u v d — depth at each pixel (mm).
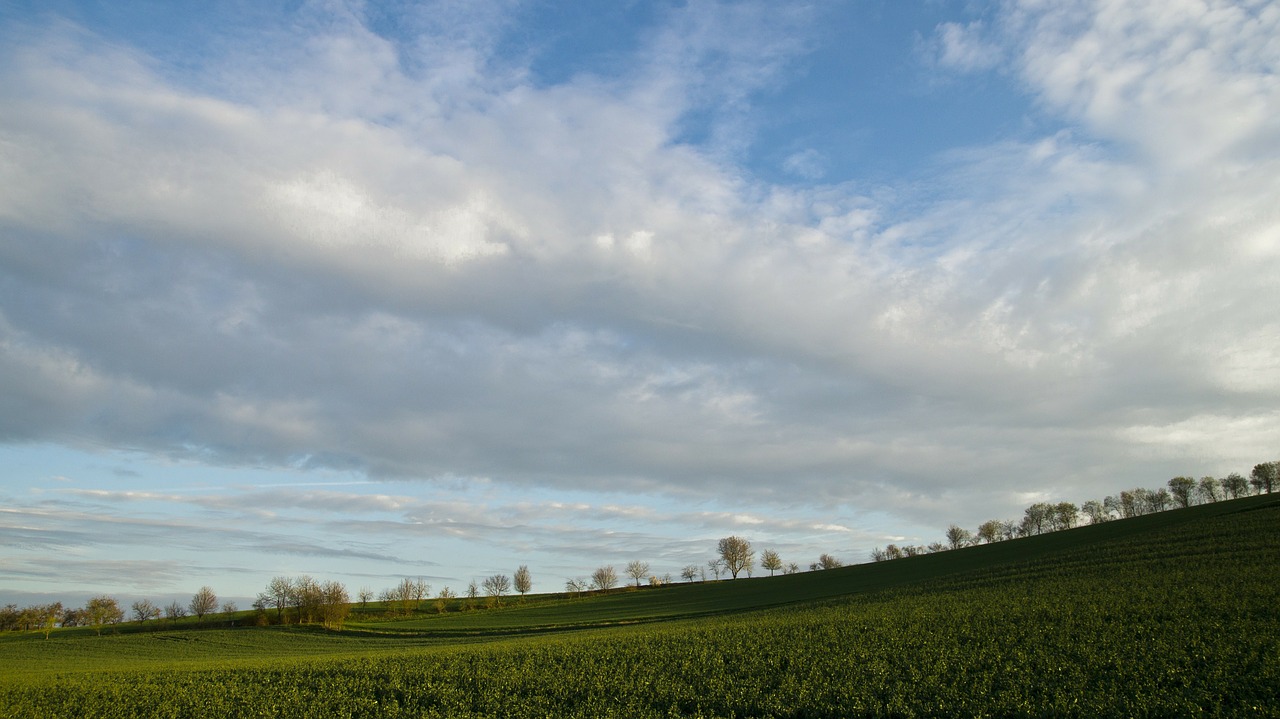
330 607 93438
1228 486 154000
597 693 30875
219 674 39938
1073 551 70562
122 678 39875
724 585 122688
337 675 37625
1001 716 24016
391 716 28938
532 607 108562
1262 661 26719
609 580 147250
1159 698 23891
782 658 34688
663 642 42125
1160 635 31609
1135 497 164750
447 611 109500
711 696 28938
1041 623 36750
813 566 174125
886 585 77250
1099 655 29516
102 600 104875
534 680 33688
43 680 39625
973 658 31312
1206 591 39875
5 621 106062
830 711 26219
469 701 30797
